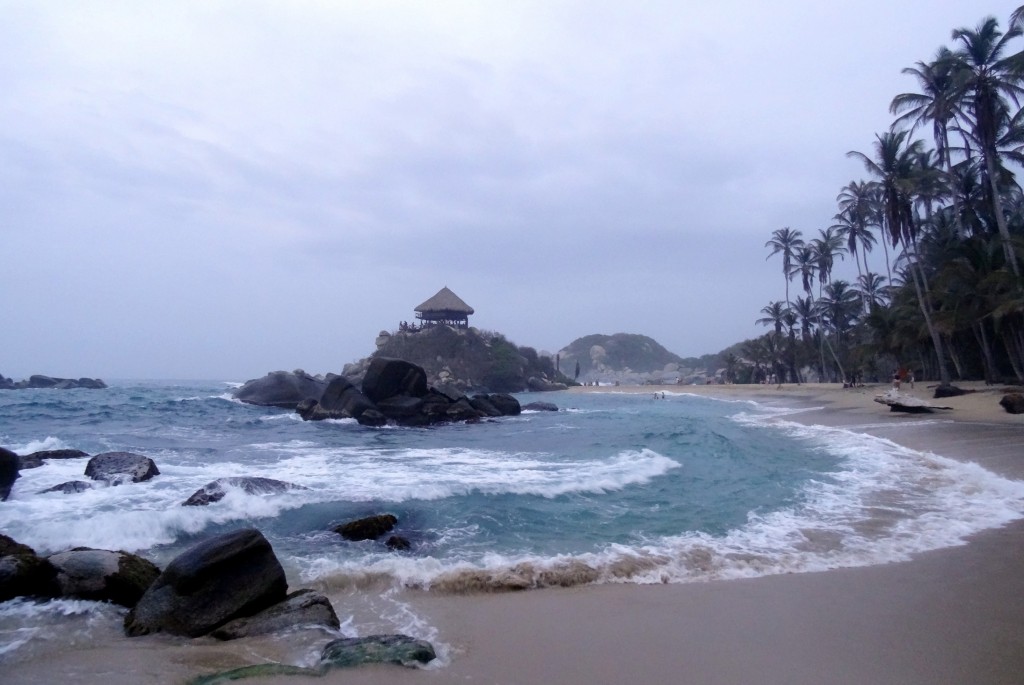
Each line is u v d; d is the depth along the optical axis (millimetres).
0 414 32750
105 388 79125
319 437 26719
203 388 85250
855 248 65125
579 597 7551
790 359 89938
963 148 43500
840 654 5715
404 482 14594
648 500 12883
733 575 8305
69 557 7508
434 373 90562
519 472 16344
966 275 41031
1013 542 9438
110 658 5504
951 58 37562
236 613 6660
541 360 118000
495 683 5098
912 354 61531
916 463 16281
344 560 8945
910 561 8688
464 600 7484
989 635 6105
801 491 13383
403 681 5016
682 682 5168
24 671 5188
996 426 23250
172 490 13172
